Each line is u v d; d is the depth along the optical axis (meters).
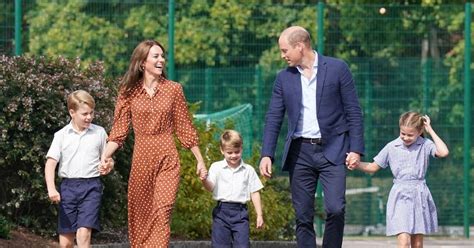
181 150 21.56
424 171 17.88
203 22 28.77
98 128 16.53
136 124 15.67
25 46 28.48
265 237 22.31
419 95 27.47
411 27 27.86
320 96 15.91
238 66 27.78
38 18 28.59
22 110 18.86
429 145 17.89
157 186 15.59
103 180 19.56
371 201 27.53
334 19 27.81
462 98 27.53
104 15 28.69
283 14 28.92
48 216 19.31
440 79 27.53
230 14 28.70
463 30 28.27
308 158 16.03
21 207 19.31
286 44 15.91
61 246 16.58
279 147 27.52
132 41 28.83
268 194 22.30
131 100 15.74
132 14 28.86
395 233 17.77
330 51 27.77
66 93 19.23
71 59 20.27
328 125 15.93
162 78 15.78
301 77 16.03
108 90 20.05
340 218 15.96
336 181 15.91
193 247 20.72
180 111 15.76
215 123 22.80
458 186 27.59
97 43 28.56
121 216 20.12
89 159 16.33
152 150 15.60
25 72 19.45
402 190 17.84
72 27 28.59
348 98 15.95
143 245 15.71
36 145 18.81
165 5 29.12
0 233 18.03
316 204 25.98
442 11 28.12
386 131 27.38
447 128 27.53
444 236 27.61
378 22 27.73
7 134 18.86
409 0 34.41
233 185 17.42
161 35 29.08
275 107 16.30
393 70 27.47
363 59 27.56
